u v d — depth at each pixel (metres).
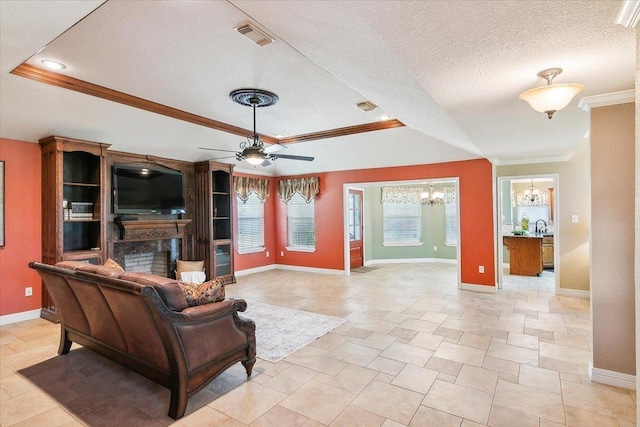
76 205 4.60
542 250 7.38
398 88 2.65
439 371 2.98
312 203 7.99
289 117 4.58
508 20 1.50
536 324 4.17
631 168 2.62
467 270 6.03
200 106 4.07
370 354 3.34
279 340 3.72
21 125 3.98
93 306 2.84
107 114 4.04
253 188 7.75
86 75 3.14
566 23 1.52
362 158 6.65
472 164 5.99
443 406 2.46
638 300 1.40
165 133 4.90
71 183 4.46
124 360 2.83
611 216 2.70
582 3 1.35
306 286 6.43
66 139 4.34
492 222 5.80
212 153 6.17
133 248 5.60
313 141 5.83
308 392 2.66
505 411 2.39
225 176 6.94
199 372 2.48
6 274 4.30
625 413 2.35
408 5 1.40
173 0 2.01
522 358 3.22
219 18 2.21
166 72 3.09
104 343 2.98
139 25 2.30
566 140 4.27
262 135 5.50
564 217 5.59
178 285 2.48
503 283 6.46
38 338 3.82
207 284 2.76
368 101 3.95
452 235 9.12
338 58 2.29
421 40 1.70
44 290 4.52
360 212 8.82
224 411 2.41
